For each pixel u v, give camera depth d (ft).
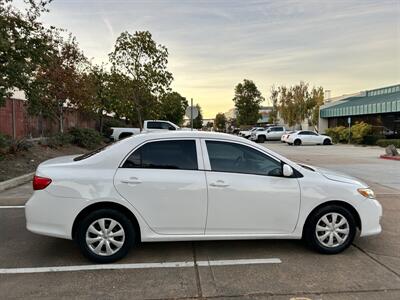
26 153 44.04
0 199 25.75
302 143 111.14
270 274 13.44
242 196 14.69
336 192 15.30
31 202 14.21
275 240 17.16
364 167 48.88
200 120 296.30
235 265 14.26
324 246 15.33
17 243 16.67
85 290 12.19
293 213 15.12
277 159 15.37
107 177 14.19
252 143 15.39
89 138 70.95
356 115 123.03
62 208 13.98
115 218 14.26
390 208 23.76
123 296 11.80
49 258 14.92
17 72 37.47
